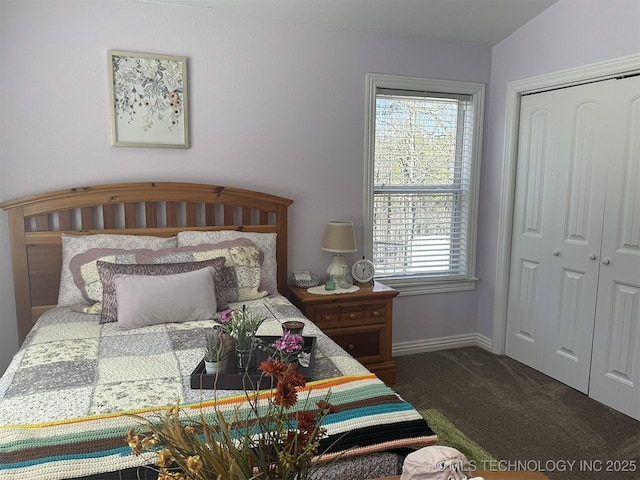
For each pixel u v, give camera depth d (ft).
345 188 10.64
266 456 2.95
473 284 12.10
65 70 8.45
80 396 4.98
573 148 9.50
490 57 11.39
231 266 8.60
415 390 9.70
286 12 9.41
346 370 5.72
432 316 11.89
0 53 8.07
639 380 8.43
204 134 9.45
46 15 8.23
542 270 10.39
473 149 11.53
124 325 7.06
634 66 8.11
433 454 3.45
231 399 4.82
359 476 4.26
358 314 9.76
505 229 11.19
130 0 8.67
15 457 3.87
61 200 8.51
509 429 8.20
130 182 9.00
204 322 7.41
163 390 5.15
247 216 9.84
